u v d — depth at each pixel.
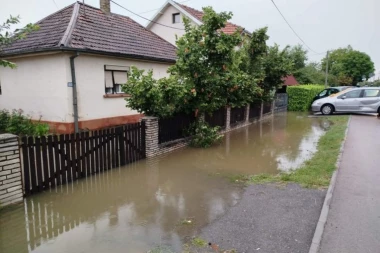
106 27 13.23
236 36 9.75
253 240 3.89
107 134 7.03
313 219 4.46
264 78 15.91
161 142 8.97
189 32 9.62
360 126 12.84
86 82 11.12
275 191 5.68
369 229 4.03
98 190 5.84
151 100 8.46
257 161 8.13
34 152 5.49
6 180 4.95
